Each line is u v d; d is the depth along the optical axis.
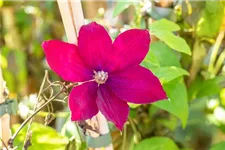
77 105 0.49
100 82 0.51
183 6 0.72
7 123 0.58
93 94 0.51
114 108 0.51
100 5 0.87
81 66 0.51
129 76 0.52
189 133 0.76
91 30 0.51
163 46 0.69
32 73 0.90
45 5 0.92
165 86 0.65
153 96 0.52
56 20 0.93
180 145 0.76
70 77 0.50
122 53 0.52
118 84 0.52
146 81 0.52
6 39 0.91
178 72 0.63
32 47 0.92
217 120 0.73
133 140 0.71
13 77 0.85
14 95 0.83
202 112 0.74
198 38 0.73
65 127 0.65
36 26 0.93
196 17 0.73
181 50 0.62
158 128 0.72
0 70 0.57
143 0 0.68
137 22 0.69
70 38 0.54
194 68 0.74
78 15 0.54
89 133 0.57
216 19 0.72
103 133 0.57
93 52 0.51
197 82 0.74
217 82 0.72
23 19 0.92
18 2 0.90
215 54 0.73
